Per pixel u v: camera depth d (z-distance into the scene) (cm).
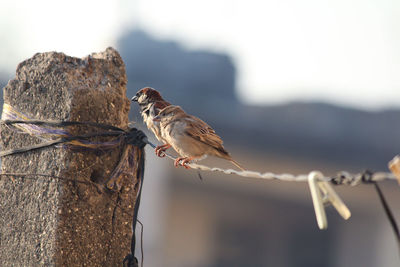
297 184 1858
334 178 321
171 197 1712
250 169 1839
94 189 423
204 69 2378
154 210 1677
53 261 408
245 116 1942
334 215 1920
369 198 1906
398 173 300
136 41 2502
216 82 2344
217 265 1769
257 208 1850
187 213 1738
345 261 1908
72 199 415
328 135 1992
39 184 423
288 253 1862
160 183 1684
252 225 1847
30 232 424
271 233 1862
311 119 2053
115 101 436
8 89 445
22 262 425
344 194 1911
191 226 1748
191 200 1747
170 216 1712
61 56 431
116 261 433
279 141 1861
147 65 2370
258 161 1830
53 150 419
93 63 435
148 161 1669
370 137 2070
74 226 416
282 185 1842
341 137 2011
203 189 1778
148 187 1672
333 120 2086
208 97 2123
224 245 1795
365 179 310
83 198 419
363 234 1911
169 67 2355
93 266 423
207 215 1772
